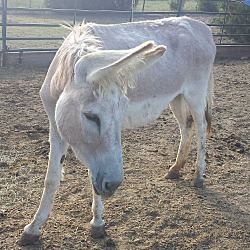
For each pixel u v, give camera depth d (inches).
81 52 112.6
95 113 102.2
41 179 179.5
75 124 106.7
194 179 182.2
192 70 173.2
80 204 160.9
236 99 315.0
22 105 267.9
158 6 922.7
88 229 145.9
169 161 204.1
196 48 173.8
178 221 155.7
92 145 106.1
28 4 834.2
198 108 177.8
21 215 152.3
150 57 101.4
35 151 204.7
